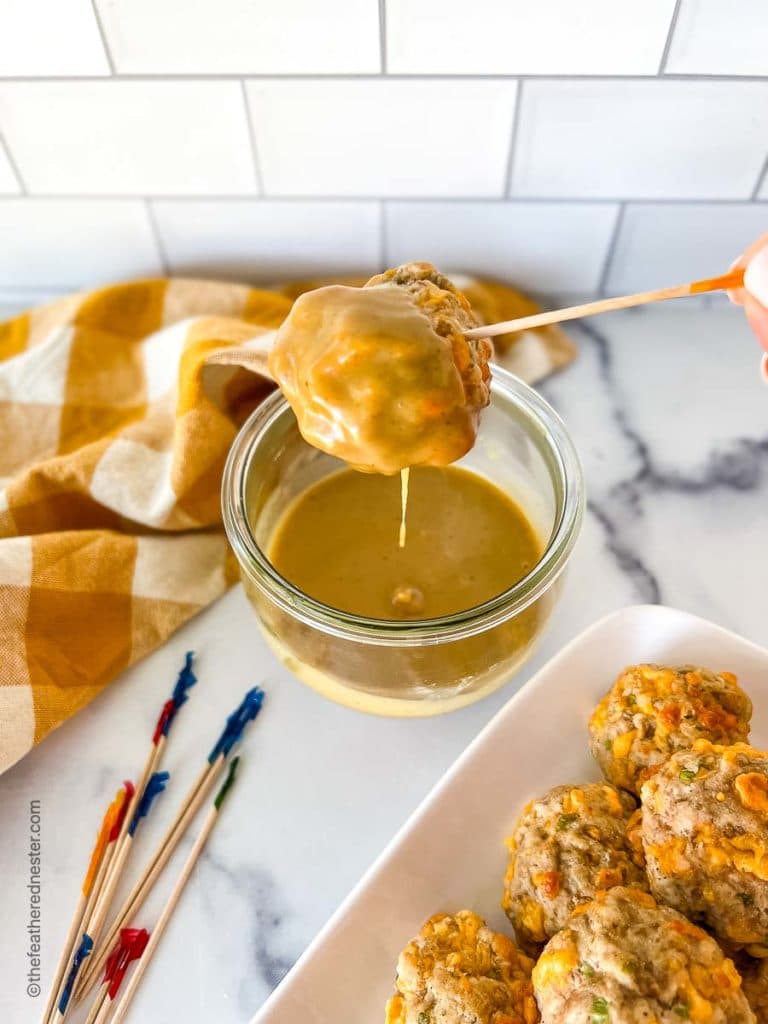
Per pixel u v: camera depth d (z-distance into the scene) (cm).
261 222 56
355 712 44
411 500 45
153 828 41
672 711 37
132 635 46
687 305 60
